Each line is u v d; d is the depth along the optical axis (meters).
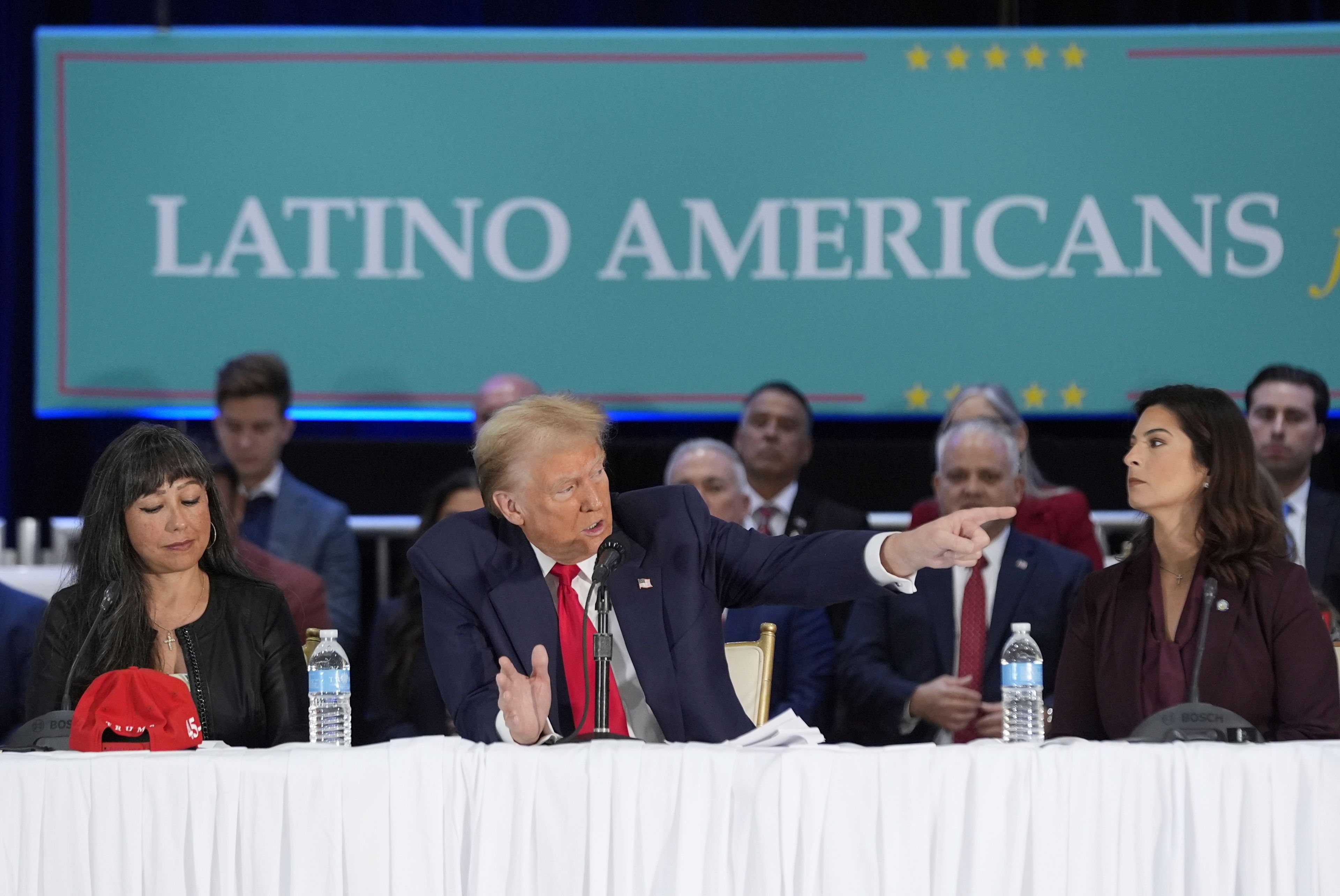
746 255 19.78
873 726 14.65
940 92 19.72
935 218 19.73
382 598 19.44
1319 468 19.64
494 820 7.21
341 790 7.28
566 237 19.80
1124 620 10.16
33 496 20.42
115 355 19.66
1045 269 19.66
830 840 7.15
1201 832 7.24
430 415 19.94
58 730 8.55
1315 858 7.25
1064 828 7.23
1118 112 19.67
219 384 18.48
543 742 8.13
